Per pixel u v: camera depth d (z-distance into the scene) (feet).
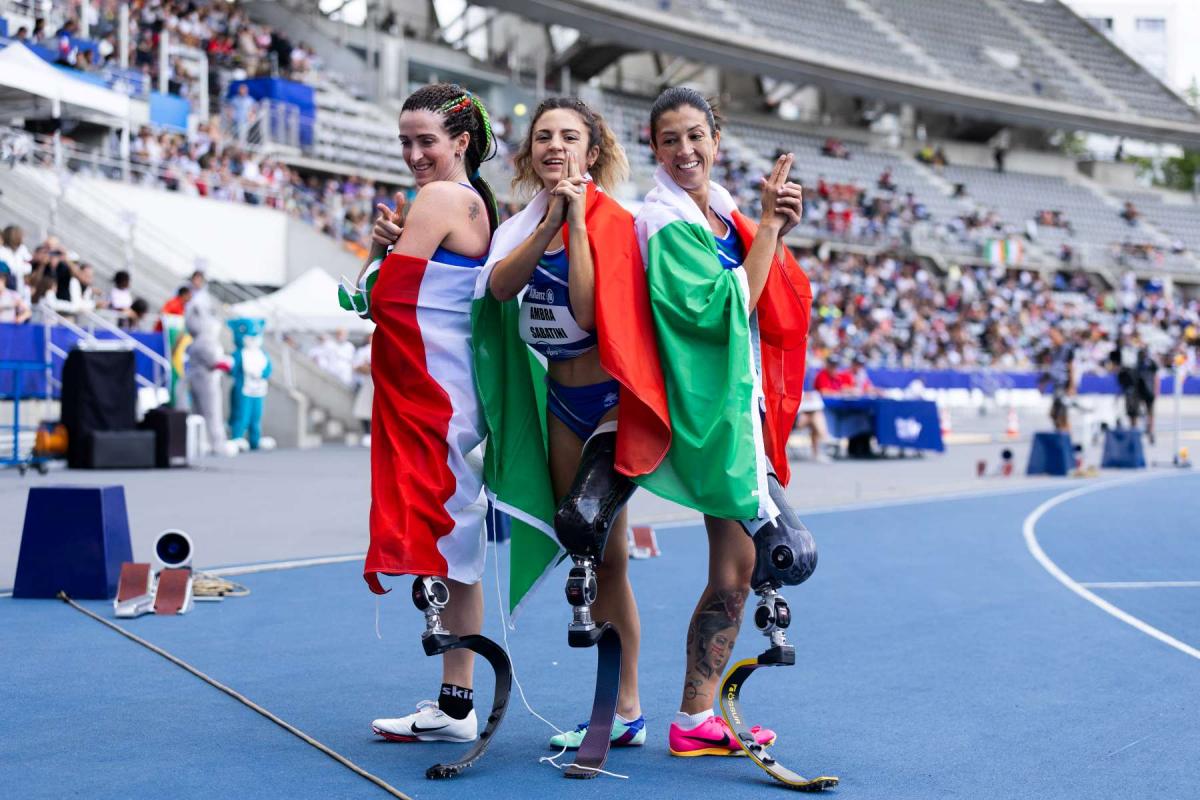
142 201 74.28
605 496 12.04
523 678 16.76
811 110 171.73
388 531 12.29
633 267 12.30
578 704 15.37
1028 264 157.69
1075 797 11.85
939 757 13.23
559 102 12.92
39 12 77.46
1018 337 136.46
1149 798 11.82
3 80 52.08
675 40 131.95
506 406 13.10
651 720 14.76
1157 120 181.68
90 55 74.64
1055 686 16.76
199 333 53.36
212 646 18.24
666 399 12.10
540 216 12.77
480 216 13.11
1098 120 175.32
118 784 11.82
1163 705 15.71
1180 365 65.16
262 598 22.20
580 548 11.89
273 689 15.80
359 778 12.22
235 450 54.65
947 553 31.22
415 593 12.38
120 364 46.80
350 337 73.56
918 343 122.42
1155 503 45.03
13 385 44.21
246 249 81.82
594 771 12.37
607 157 13.52
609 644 12.95
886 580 26.58
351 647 18.35
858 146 167.84
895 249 146.00
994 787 12.15
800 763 12.97
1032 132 189.26
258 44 104.94
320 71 114.32
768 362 13.14
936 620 21.88
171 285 66.44
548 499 13.10
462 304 12.89
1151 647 19.65
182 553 21.80
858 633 20.58
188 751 13.01
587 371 12.85
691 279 12.12
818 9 166.71
